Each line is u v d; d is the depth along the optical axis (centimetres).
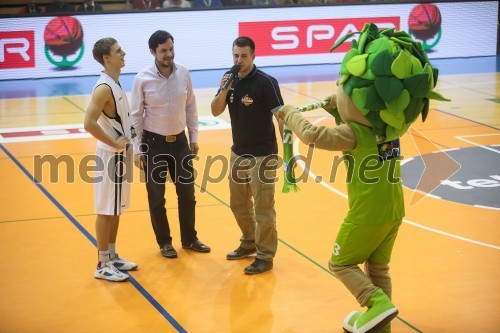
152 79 660
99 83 597
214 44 1848
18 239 719
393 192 496
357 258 504
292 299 578
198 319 540
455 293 584
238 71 621
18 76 1736
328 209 816
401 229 745
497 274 625
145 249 696
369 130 489
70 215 795
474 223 762
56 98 1505
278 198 859
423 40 1989
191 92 692
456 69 1844
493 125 1244
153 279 622
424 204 829
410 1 1953
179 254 684
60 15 1736
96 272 622
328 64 1938
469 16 2020
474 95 1516
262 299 578
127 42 1786
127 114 619
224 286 606
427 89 476
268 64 1898
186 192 681
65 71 1766
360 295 496
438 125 1247
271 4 1875
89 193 878
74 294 588
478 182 916
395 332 517
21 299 578
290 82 1653
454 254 673
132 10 1775
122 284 611
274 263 657
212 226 761
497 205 823
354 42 504
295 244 705
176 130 673
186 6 1838
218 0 1867
